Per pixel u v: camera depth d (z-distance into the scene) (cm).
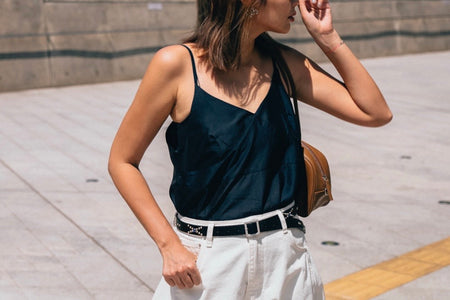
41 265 429
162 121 194
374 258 444
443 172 668
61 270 422
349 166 689
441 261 439
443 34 1831
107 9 1248
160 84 189
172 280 189
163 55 190
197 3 198
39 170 659
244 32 190
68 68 1215
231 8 187
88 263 434
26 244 464
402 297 385
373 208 550
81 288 397
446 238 484
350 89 211
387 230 498
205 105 188
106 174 651
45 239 475
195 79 190
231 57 189
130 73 1292
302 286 200
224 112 189
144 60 1307
